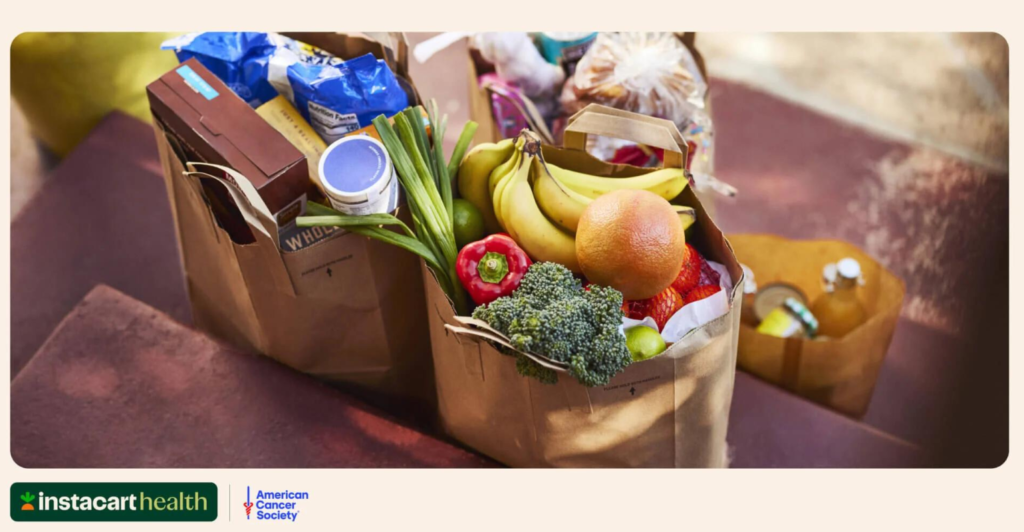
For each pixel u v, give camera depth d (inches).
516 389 39.5
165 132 43.2
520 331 35.4
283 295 43.4
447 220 41.3
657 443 41.4
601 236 37.2
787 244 60.4
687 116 55.7
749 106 77.3
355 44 47.7
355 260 42.8
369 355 48.1
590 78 55.8
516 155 42.0
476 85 57.7
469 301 42.0
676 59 55.9
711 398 40.4
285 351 47.9
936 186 72.6
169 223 63.1
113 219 63.2
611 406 38.5
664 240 37.0
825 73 79.0
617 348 35.4
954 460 59.6
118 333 49.3
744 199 72.4
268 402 47.7
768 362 57.1
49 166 66.4
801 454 53.1
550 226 41.1
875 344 55.8
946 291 67.8
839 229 71.0
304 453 46.5
